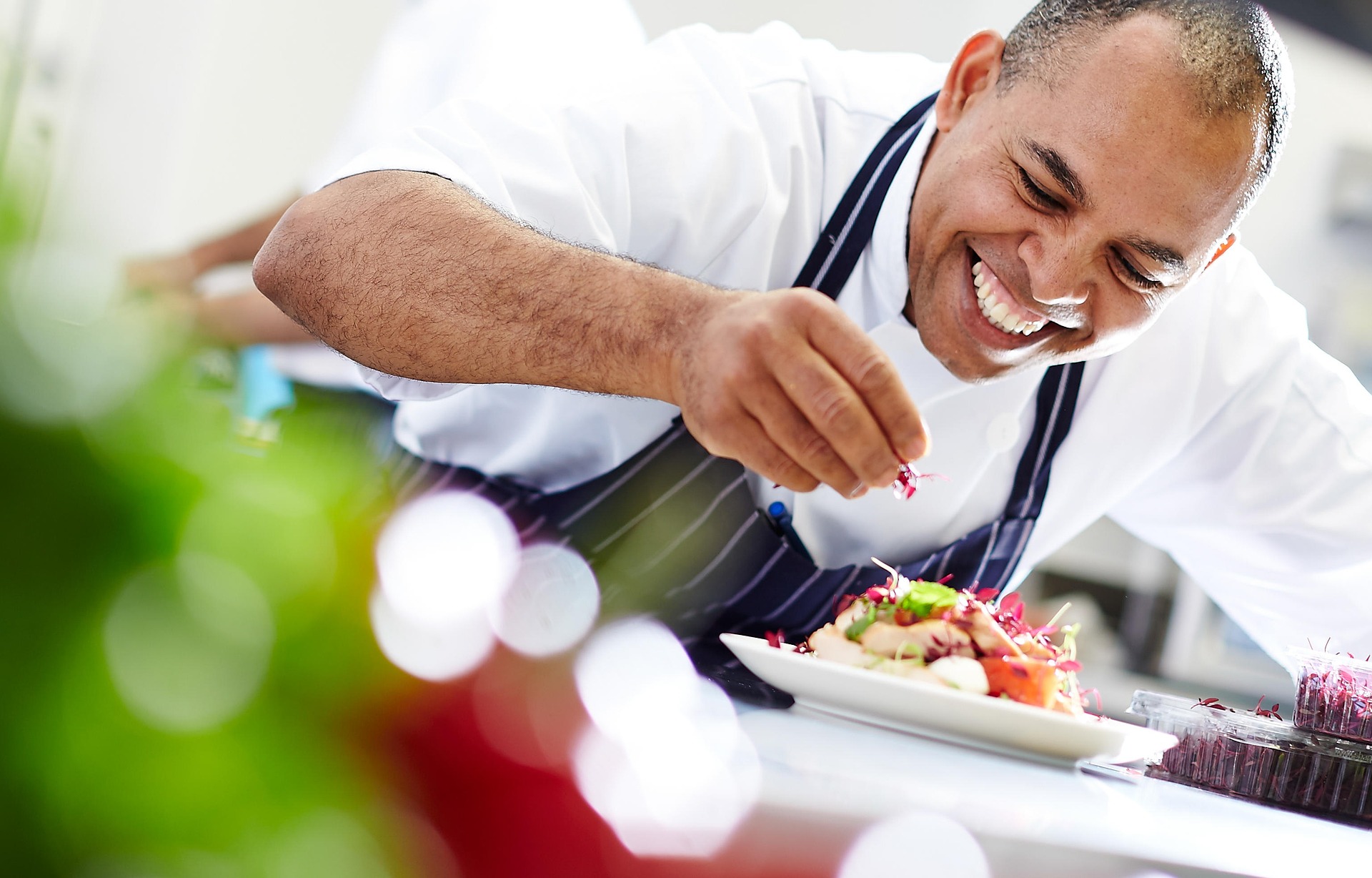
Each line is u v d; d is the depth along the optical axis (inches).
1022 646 47.1
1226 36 49.5
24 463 6.5
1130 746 43.1
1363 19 105.3
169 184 127.7
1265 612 76.9
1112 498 71.9
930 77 66.7
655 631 60.1
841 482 31.9
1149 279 53.4
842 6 132.3
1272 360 70.6
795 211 62.6
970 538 65.9
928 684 40.2
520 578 54.9
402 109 107.1
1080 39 50.9
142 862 6.5
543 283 39.8
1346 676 49.6
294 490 7.3
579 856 15.2
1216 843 32.3
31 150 6.7
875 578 62.3
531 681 12.0
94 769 6.5
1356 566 70.9
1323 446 71.1
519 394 63.8
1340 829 45.3
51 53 101.5
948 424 64.2
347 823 7.2
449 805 9.1
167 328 7.1
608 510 63.2
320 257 44.6
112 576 6.6
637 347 36.3
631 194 57.1
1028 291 52.9
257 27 129.0
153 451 6.8
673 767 23.3
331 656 7.2
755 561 62.6
